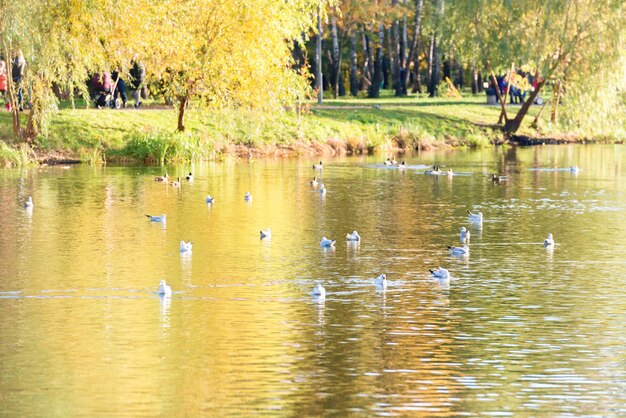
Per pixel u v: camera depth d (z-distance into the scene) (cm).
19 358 2817
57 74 7788
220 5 7969
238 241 4616
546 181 7206
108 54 7650
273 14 8056
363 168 7994
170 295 3538
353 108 10412
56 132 8038
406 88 14250
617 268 4053
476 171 7856
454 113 10981
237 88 8138
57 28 7319
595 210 5719
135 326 3134
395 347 2938
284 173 7525
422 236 4803
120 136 8275
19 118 8038
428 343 2975
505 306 3419
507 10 10431
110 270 3947
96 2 7356
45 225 4981
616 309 3384
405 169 7944
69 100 9281
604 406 2484
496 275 3916
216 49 8006
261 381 2639
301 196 6209
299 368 2739
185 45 7819
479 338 3033
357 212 5559
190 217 5306
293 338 3014
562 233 4909
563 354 2878
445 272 3834
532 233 4912
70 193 6162
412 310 3356
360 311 3334
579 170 7944
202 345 2938
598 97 10131
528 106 10725
